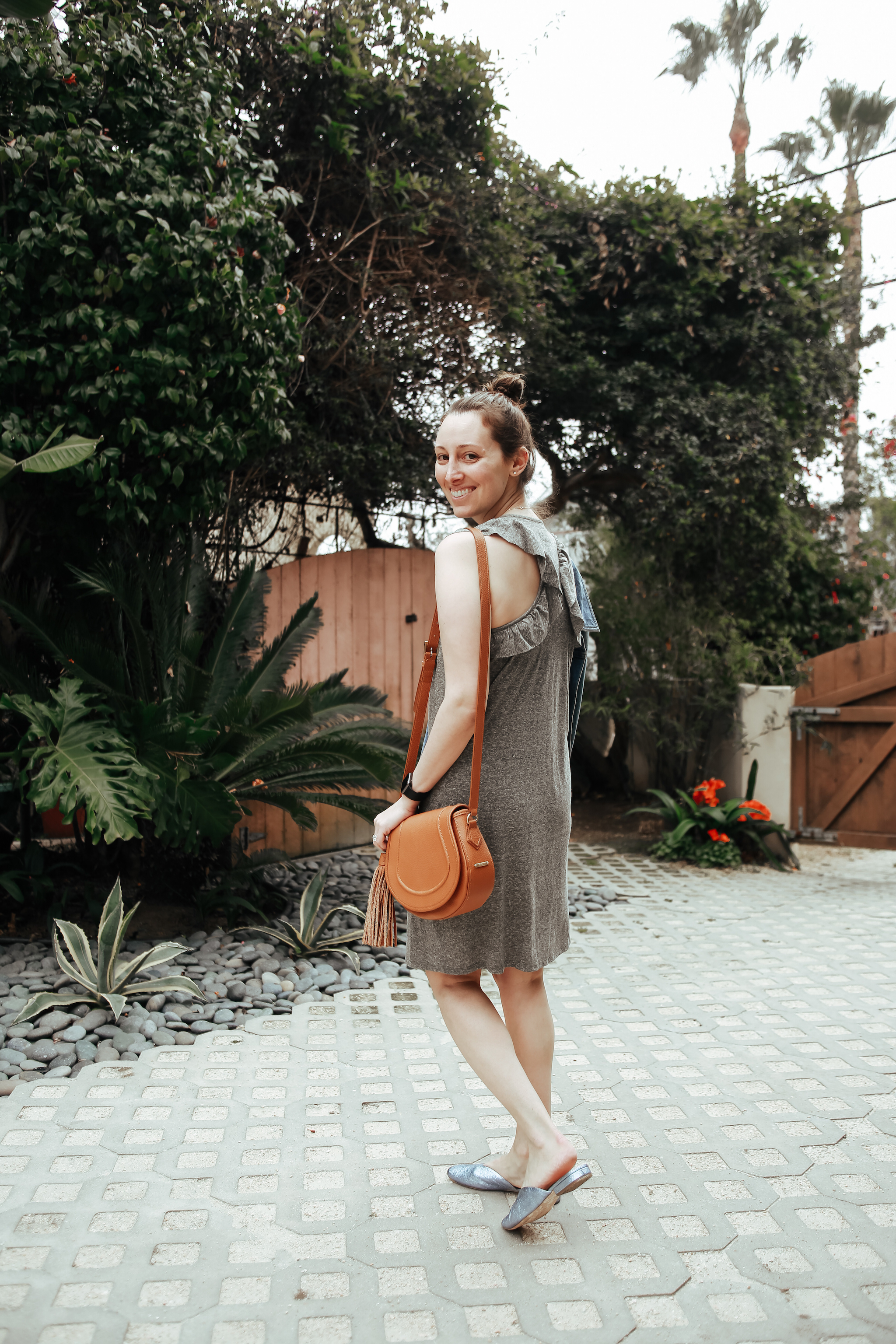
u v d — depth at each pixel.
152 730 3.63
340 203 5.66
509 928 1.80
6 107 3.63
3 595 4.02
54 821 5.55
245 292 3.88
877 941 4.26
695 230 7.20
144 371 3.67
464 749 1.78
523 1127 1.77
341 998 3.42
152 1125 2.38
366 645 6.14
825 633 8.38
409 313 5.99
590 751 8.87
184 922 4.22
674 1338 1.57
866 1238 1.89
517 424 1.87
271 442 4.34
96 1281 1.71
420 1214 1.96
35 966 3.56
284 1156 2.22
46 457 3.42
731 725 6.71
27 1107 2.47
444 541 1.78
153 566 4.33
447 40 5.79
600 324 7.51
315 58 5.09
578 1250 1.83
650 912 4.79
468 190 6.01
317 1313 1.63
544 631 1.79
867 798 6.16
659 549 7.49
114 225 3.59
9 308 3.58
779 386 7.50
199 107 3.88
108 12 3.89
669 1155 2.26
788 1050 2.96
